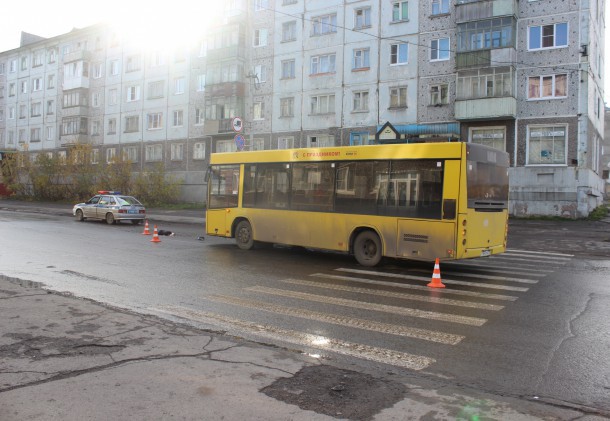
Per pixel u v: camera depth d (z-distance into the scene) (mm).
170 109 45438
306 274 10297
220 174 14961
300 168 12852
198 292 8344
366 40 34031
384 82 33312
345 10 35000
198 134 43469
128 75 48812
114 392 3939
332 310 7152
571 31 27031
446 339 5785
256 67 39344
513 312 7152
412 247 10656
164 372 4387
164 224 25391
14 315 6199
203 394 3943
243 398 3889
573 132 26969
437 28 31328
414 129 31672
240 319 6566
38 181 48000
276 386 4152
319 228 12281
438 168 10391
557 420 3676
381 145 11305
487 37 28453
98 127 51500
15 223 22578
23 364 4520
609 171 36625
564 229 22016
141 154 47625
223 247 14898
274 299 7852
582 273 10977
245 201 14164
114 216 23922
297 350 5215
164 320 6305
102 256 12547
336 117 35375
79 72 52125
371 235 11383
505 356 5195
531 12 28016
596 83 31078
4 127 63812
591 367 4875
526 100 28109
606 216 27781
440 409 3803
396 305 7535
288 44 37750
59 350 4922
